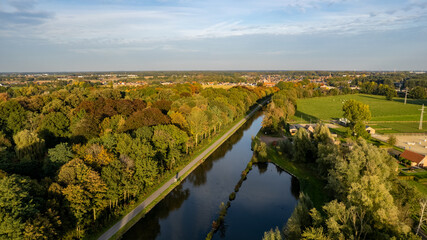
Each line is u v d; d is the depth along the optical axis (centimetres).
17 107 10900
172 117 10812
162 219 6353
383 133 13788
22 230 4056
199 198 7419
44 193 5019
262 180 8712
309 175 8675
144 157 7050
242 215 6638
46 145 9525
